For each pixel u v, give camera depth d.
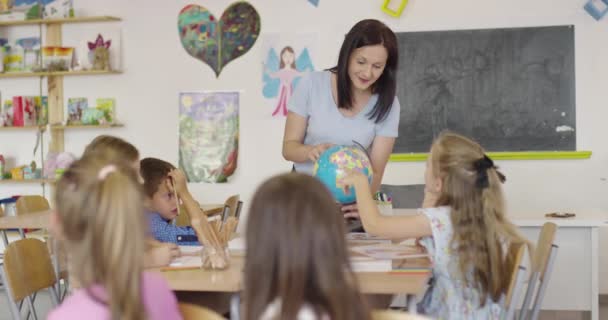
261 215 1.26
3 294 5.09
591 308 3.67
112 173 1.37
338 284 1.23
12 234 5.18
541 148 4.82
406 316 1.51
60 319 1.36
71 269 1.45
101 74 5.36
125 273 1.32
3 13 5.36
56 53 5.31
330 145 2.48
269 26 5.12
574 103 4.78
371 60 2.46
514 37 4.83
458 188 2.19
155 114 5.30
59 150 5.41
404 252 2.29
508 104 4.84
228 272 2.04
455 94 4.89
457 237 2.16
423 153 4.93
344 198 2.36
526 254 2.16
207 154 5.24
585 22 4.75
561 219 3.70
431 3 4.90
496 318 2.17
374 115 2.62
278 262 1.24
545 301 3.73
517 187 4.86
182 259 2.22
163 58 5.27
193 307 1.60
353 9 5.02
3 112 5.41
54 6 5.34
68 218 1.36
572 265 3.69
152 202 2.75
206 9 5.20
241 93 5.18
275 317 1.22
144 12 5.29
